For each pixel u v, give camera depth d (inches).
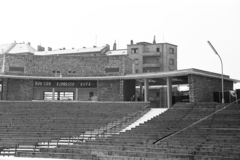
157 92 2330.2
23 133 1195.9
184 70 1567.4
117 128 1243.8
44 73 1988.2
